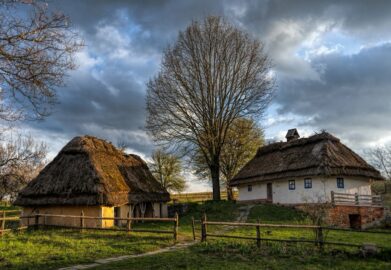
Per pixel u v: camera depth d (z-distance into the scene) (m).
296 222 28.55
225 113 42.50
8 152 31.66
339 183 34.47
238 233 23.14
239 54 42.00
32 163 33.72
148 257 15.28
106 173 30.83
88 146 32.28
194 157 48.31
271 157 43.16
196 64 41.91
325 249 16.03
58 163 30.97
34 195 28.98
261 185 41.88
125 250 17.41
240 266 13.38
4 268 13.54
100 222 27.42
